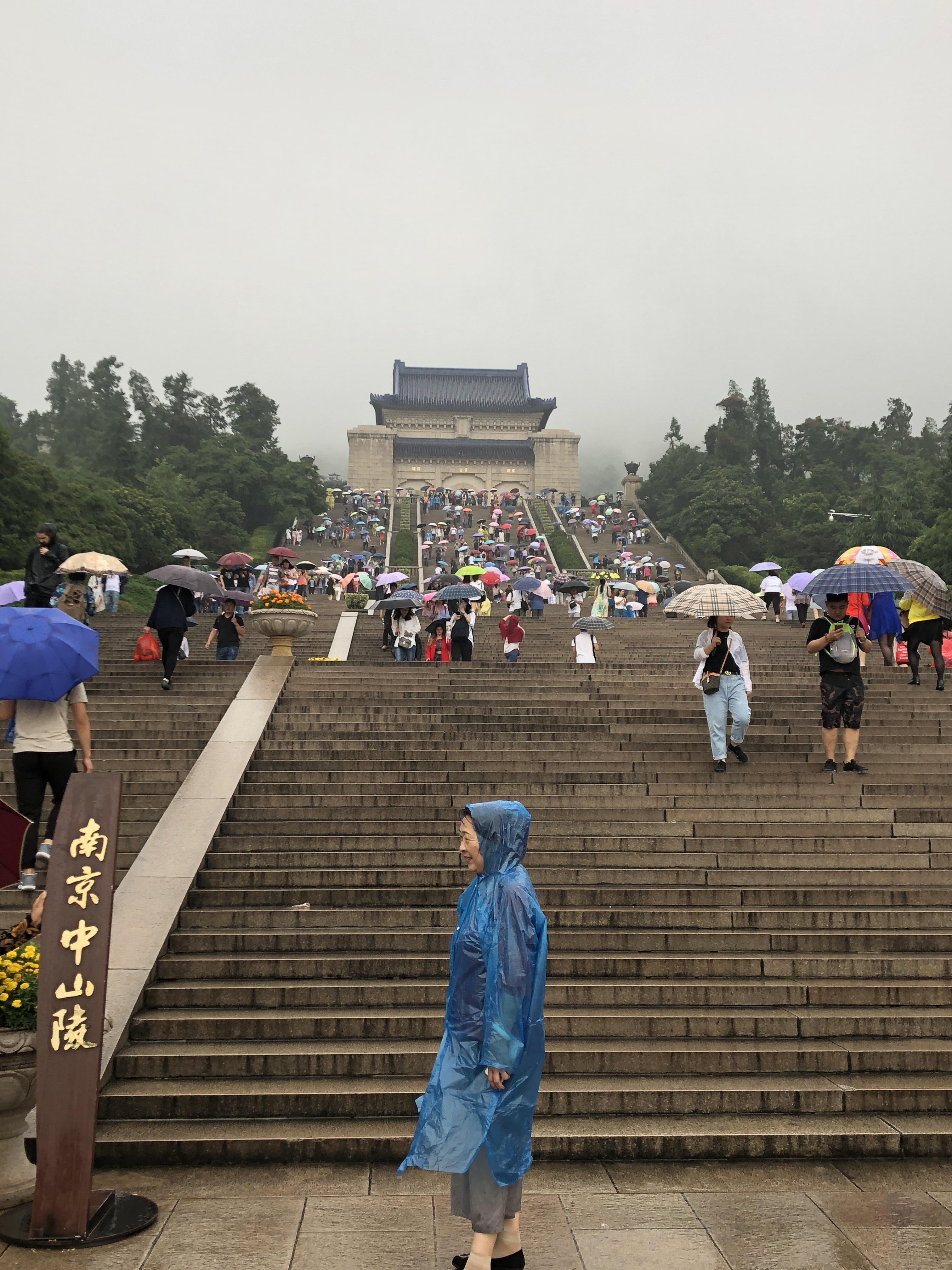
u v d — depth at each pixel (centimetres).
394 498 8512
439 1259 473
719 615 1168
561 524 7531
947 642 1784
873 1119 621
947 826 1038
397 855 946
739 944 822
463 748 1245
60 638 815
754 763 1196
